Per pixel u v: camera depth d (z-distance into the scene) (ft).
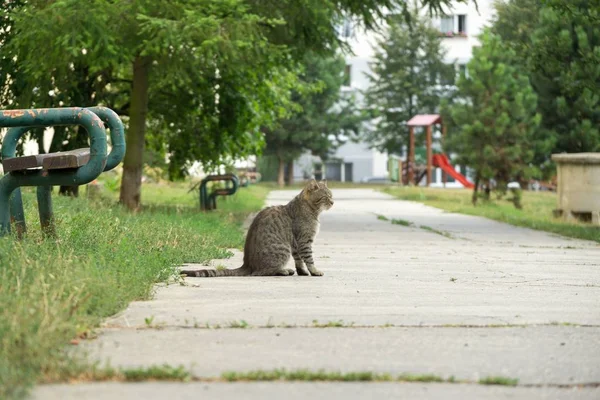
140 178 83.10
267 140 233.96
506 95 123.03
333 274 40.16
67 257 31.01
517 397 17.63
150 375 18.44
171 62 73.10
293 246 39.81
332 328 24.66
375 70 241.35
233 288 33.55
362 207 120.47
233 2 69.67
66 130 85.15
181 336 23.07
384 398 17.38
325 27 79.71
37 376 17.92
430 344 22.61
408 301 30.66
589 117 120.88
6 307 21.90
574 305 30.27
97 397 17.01
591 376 19.39
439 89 239.09
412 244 61.05
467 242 63.93
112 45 67.51
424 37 237.66
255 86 92.27
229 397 17.22
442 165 203.62
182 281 35.17
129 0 67.77
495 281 38.14
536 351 21.94
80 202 62.13
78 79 82.07
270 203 128.88
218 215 78.89
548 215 101.24
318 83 110.32
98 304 25.76
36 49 70.13
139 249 39.09
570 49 97.04
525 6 153.69
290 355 21.02
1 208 33.83
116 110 92.27
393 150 244.63
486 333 24.26
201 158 100.12
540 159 128.47
